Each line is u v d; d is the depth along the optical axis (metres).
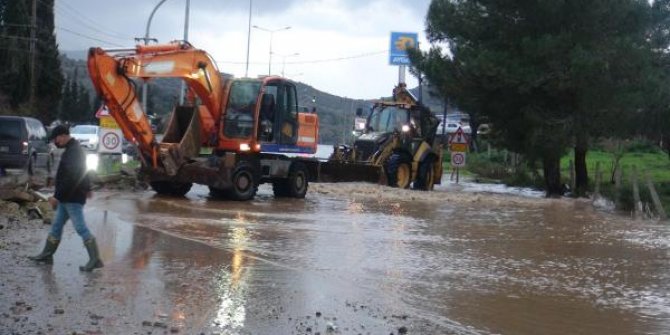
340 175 24.89
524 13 28.25
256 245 11.98
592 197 25.44
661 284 10.36
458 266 11.12
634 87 27.08
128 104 17.97
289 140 20.42
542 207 21.73
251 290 8.73
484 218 17.91
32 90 50.47
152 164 18.55
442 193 24.72
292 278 9.55
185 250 11.12
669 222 18.48
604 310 8.74
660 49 29.97
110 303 7.76
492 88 27.77
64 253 10.29
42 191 18.62
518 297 9.23
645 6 27.48
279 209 17.50
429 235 14.30
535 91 27.66
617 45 26.09
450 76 28.75
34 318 7.09
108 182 20.16
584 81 26.08
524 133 29.00
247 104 19.52
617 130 28.31
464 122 62.53
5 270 9.04
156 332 6.87
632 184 22.23
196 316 7.48
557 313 8.51
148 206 16.48
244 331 7.09
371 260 11.23
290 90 20.47
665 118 28.52
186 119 19.41
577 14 27.12
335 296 8.73
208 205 17.50
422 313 8.18
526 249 13.16
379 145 26.75
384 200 21.28
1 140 24.09
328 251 11.80
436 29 30.50
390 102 28.00
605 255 12.82
